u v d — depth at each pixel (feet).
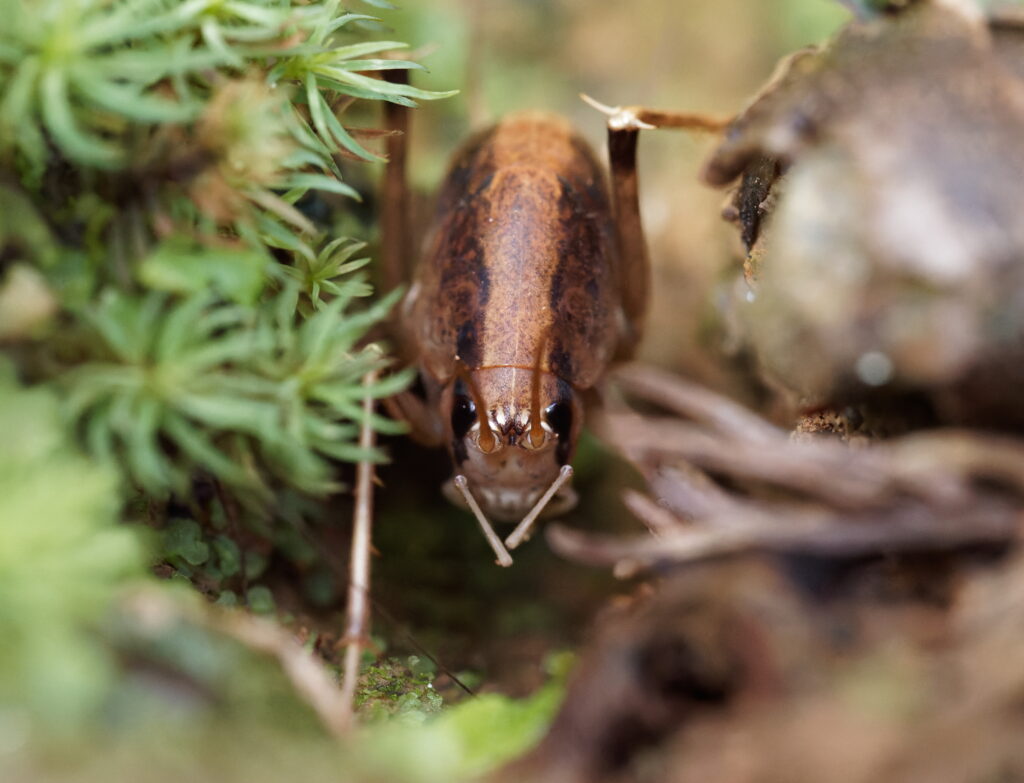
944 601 0.15
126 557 0.15
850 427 0.17
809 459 0.16
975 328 0.15
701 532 0.16
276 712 0.15
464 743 0.16
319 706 0.15
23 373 0.16
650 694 0.15
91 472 0.15
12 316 0.16
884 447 0.16
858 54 0.17
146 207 0.17
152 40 0.17
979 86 0.16
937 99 0.16
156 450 0.17
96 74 0.16
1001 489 0.15
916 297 0.16
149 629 0.15
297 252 0.18
